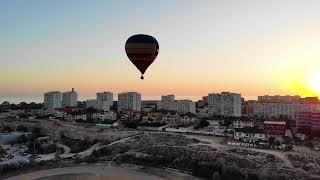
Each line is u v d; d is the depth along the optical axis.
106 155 155.38
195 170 126.44
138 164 141.75
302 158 132.25
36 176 130.00
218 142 164.50
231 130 198.25
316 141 173.38
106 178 126.88
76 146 190.12
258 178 111.38
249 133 174.12
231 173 115.62
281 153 140.12
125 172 133.62
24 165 140.25
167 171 132.25
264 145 154.75
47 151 180.62
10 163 141.25
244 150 142.88
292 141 171.00
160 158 141.38
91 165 143.38
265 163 125.75
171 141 165.50
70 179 126.12
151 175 129.25
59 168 139.88
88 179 125.81
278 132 188.75
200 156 135.75
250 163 125.19
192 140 168.38
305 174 114.19
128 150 156.12
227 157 131.50
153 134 184.00
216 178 115.75
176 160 137.12
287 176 111.38
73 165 143.62
